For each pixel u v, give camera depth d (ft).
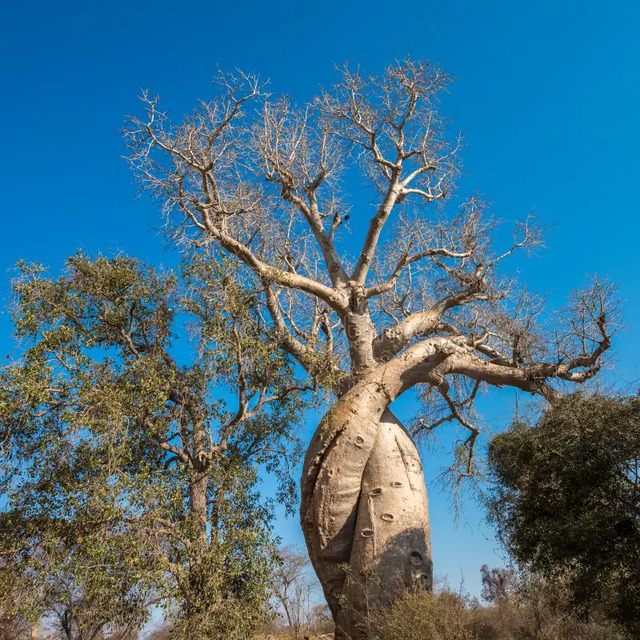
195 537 37.04
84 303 42.16
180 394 41.93
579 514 29.73
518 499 34.58
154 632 42.32
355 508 41.29
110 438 36.32
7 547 36.19
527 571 33.27
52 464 37.19
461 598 33.88
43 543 34.91
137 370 39.50
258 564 37.52
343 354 49.16
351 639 37.40
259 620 36.83
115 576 33.86
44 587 35.22
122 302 42.63
